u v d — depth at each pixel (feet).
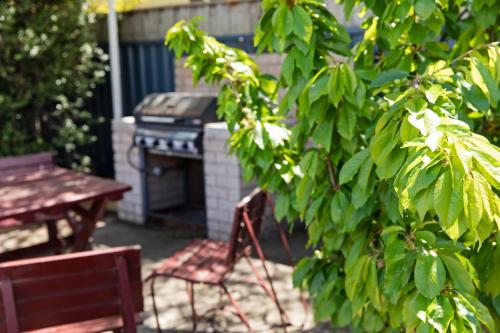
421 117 4.95
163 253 19.12
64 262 9.11
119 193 14.88
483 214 4.47
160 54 26.14
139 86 27.48
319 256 8.64
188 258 13.08
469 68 6.84
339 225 7.48
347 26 19.63
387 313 7.66
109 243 20.35
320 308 8.23
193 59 8.96
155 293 15.60
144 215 22.39
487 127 7.84
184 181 23.38
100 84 28.71
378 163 5.45
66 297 9.31
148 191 22.43
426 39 7.37
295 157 8.65
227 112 8.58
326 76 6.70
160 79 26.37
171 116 20.25
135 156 22.16
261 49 7.75
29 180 16.07
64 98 25.26
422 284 5.38
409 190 4.46
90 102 28.66
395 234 6.18
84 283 9.37
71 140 25.32
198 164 23.73
